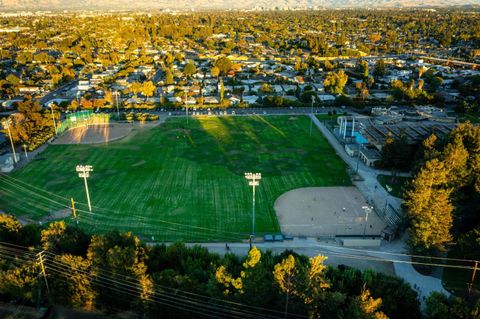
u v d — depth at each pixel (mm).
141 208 101250
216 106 195500
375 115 175750
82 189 111375
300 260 73375
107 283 65688
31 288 64688
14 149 140000
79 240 76500
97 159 132750
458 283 74250
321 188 113375
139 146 144875
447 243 81250
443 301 59875
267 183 116000
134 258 66812
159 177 119188
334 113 185875
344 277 68750
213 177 119500
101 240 69375
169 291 63562
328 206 103312
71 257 67562
